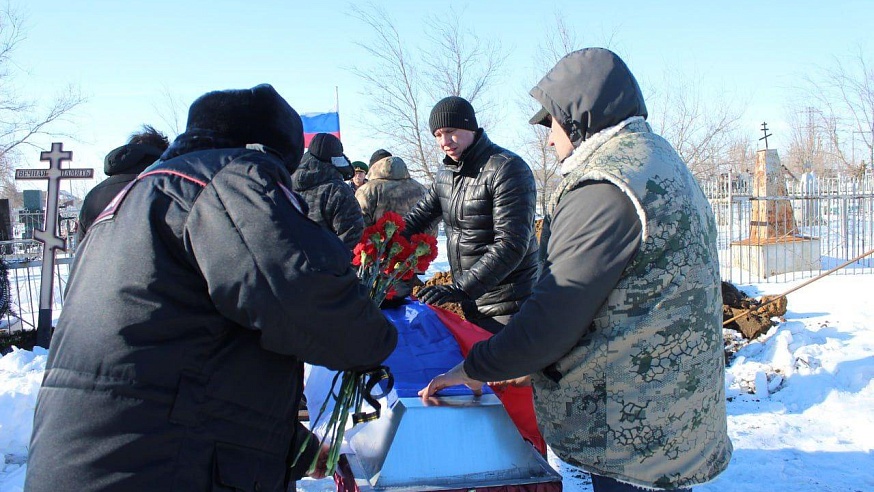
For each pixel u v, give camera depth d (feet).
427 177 57.00
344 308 5.03
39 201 56.95
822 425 14.21
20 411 14.24
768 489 11.56
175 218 4.89
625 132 6.21
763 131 36.70
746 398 16.07
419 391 7.12
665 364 5.84
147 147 11.41
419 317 9.82
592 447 5.98
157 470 4.64
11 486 11.92
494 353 6.14
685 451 5.95
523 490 6.42
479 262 10.11
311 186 14.74
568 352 6.08
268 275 4.69
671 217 5.80
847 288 26.27
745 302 20.17
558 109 6.40
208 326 4.92
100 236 5.07
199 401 4.82
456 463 6.47
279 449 5.30
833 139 80.64
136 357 4.68
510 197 10.32
